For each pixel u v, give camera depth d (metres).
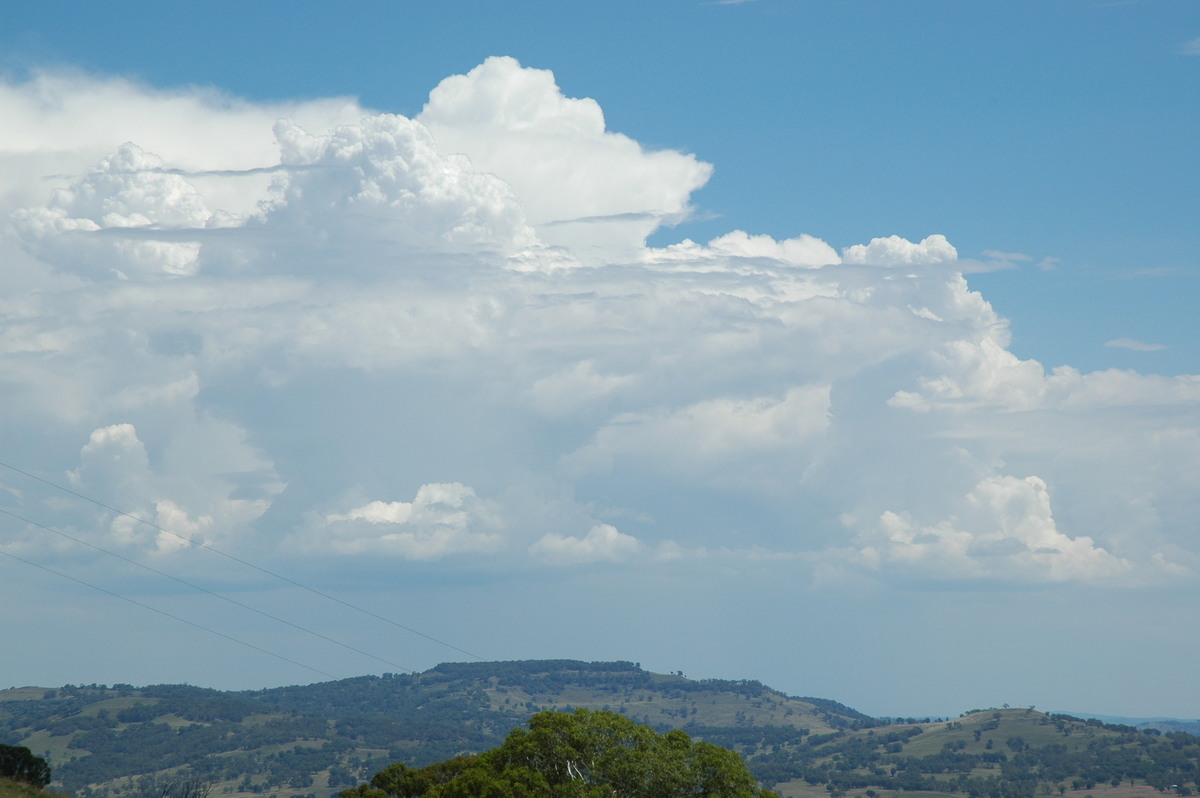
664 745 92.25
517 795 84.75
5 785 92.69
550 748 90.50
